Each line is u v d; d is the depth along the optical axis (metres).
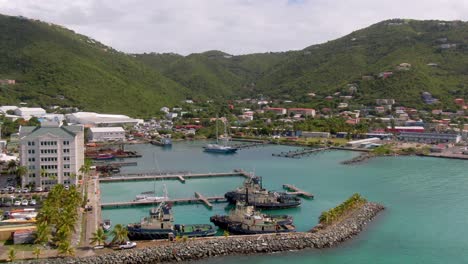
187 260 154.25
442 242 175.62
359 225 190.62
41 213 161.75
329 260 157.38
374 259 158.75
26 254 146.38
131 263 148.50
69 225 159.62
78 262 143.25
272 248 163.88
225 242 163.50
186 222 199.00
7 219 176.50
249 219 180.88
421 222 199.62
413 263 156.25
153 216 176.88
